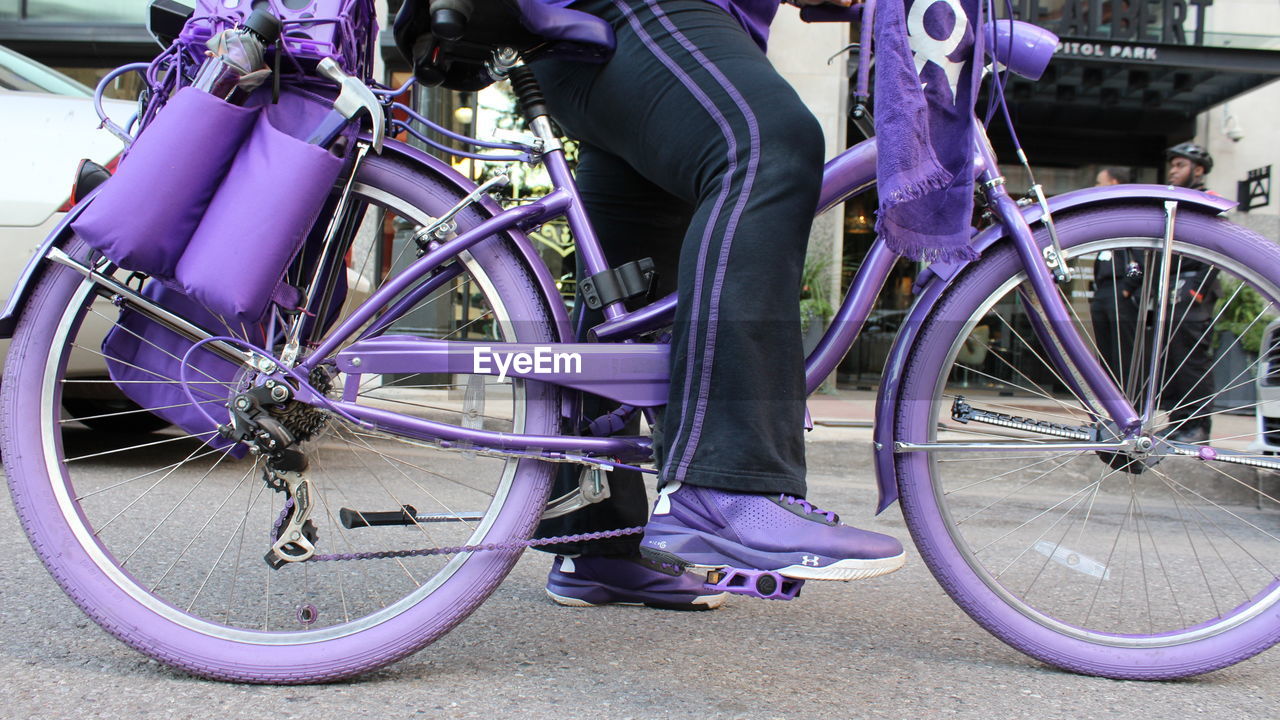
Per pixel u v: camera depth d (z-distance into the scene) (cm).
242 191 131
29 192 278
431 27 142
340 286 157
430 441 148
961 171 136
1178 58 748
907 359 159
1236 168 870
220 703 133
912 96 128
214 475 280
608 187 181
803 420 143
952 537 160
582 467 162
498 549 148
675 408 141
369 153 149
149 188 129
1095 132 888
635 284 151
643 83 145
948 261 139
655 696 141
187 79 139
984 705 141
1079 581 212
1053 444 160
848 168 156
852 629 182
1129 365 164
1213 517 205
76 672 142
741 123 138
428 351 147
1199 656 155
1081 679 155
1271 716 141
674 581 191
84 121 293
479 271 150
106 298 143
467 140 158
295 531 147
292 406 142
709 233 138
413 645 145
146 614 142
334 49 139
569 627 177
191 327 142
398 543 218
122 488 254
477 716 130
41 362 143
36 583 185
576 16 145
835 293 686
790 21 656
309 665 141
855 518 319
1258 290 158
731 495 138
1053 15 759
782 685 148
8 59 334
